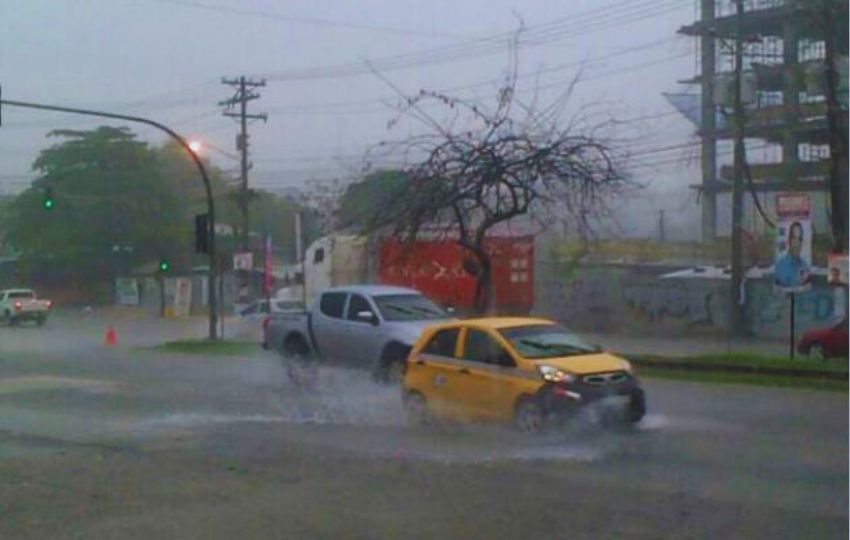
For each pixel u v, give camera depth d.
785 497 11.98
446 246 40.56
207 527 11.03
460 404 17.56
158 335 52.44
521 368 16.77
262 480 13.56
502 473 13.73
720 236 65.81
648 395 22.72
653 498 12.02
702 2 60.97
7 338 50.47
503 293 46.34
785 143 58.69
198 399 23.28
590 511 11.37
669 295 51.53
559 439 16.31
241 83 61.31
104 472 14.41
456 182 32.62
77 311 80.81
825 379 26.05
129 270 85.00
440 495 12.38
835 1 31.38
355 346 24.19
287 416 20.20
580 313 54.53
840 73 33.41
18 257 88.38
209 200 41.31
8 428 19.12
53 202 58.53
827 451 15.13
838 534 10.20
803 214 29.17
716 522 10.76
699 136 63.16
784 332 47.59
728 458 14.62
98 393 24.88
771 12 55.44
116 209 84.31
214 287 41.78
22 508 12.13
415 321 23.88
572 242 54.81
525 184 32.56
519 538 10.26
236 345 39.00
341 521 11.14
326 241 51.12
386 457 15.16
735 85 46.84
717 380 26.06
